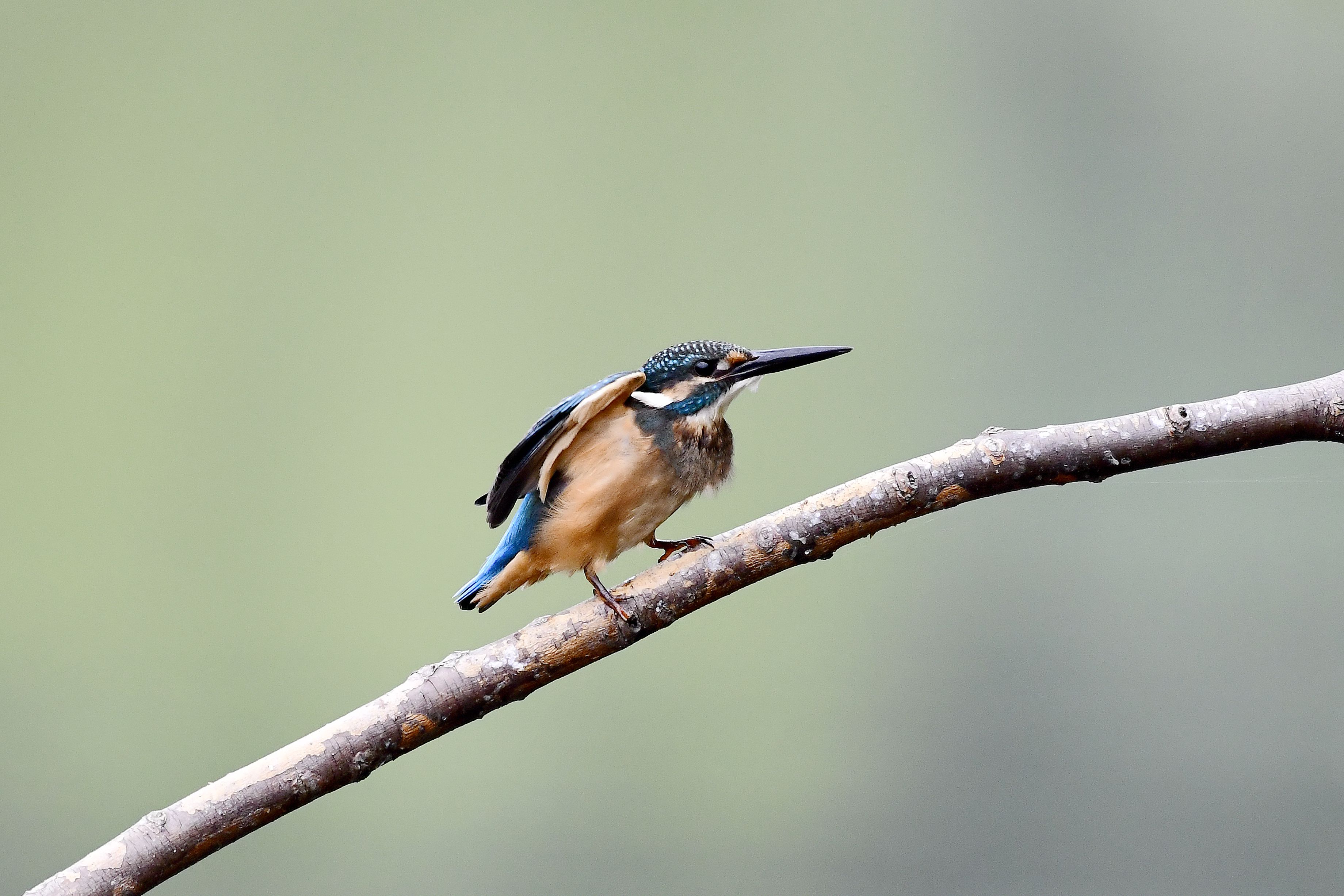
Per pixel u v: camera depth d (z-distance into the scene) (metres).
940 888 7.70
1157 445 7.35
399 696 7.36
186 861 7.34
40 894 7.33
